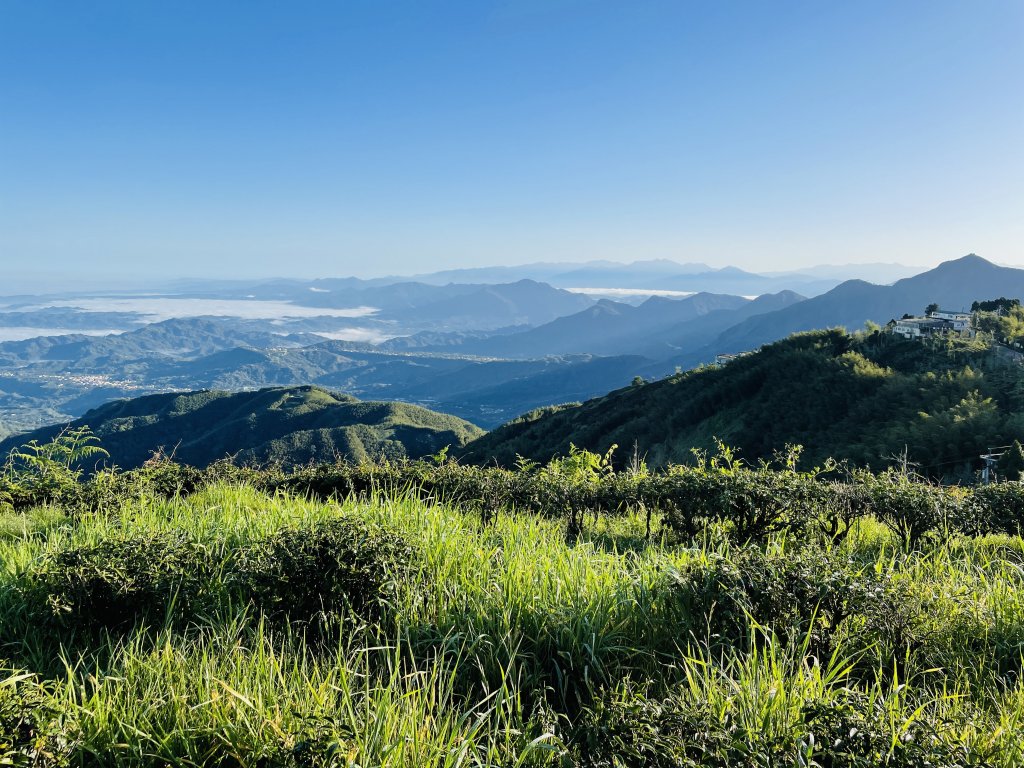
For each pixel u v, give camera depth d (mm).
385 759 2592
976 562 7055
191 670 3412
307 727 2645
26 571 4652
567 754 2809
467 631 3992
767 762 2400
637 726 2637
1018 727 2953
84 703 3043
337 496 10438
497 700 3150
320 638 4203
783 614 3914
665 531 9148
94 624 4262
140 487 10844
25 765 2465
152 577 4391
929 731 2590
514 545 5438
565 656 3793
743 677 3188
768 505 7625
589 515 10469
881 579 4285
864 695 3076
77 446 12039
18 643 4074
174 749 2838
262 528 5672
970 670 3973
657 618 4188
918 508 7777
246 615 4316
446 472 10312
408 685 3268
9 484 10859
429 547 5035
